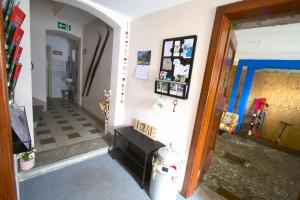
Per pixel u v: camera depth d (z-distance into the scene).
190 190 1.72
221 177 2.31
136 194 1.71
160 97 1.91
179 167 1.59
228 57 1.69
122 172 2.02
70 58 5.49
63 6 2.95
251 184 2.25
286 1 0.98
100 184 1.79
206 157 1.98
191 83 1.58
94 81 3.75
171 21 1.72
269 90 4.27
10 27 0.95
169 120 1.83
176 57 1.67
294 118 3.97
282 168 2.91
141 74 2.15
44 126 3.01
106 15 2.08
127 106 2.50
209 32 1.41
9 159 0.64
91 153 2.25
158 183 1.55
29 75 1.82
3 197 0.65
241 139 4.21
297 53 3.62
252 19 1.32
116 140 2.38
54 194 1.59
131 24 2.28
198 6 1.47
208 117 1.55
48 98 5.38
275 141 4.23
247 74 4.53
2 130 0.60
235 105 4.81
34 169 1.78
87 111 4.12
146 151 1.71
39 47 3.59
